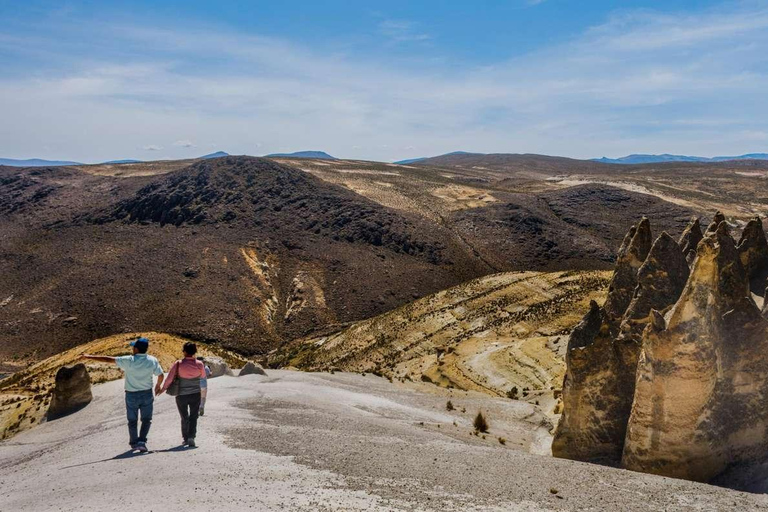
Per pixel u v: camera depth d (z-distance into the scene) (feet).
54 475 36.96
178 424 50.03
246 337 271.49
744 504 34.58
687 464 44.45
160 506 27.78
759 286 58.18
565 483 37.91
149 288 307.99
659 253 55.47
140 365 39.75
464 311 229.86
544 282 244.83
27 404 101.40
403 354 200.64
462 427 80.53
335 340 243.19
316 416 62.28
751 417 47.09
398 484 34.37
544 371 131.85
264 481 32.63
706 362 44.34
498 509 31.07
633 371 54.49
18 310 302.04
